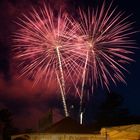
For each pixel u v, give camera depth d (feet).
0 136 90.22
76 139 55.47
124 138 52.29
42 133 57.21
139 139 51.44
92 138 54.60
